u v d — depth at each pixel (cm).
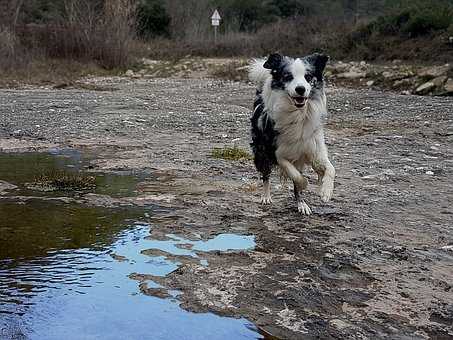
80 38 1213
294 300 181
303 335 160
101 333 159
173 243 231
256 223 259
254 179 341
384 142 464
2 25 1172
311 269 206
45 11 1501
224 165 375
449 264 212
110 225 252
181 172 355
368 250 225
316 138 272
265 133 280
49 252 219
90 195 300
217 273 201
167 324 165
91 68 1177
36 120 551
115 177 342
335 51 1130
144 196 300
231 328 163
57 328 161
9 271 200
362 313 173
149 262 211
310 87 261
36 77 1016
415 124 552
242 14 1867
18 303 175
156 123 546
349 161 390
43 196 298
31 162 379
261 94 288
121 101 720
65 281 192
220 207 282
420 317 171
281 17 1864
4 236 236
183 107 672
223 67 1190
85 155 405
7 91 841
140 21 1603
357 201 294
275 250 225
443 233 247
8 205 281
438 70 830
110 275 198
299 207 276
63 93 825
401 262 214
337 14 1794
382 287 192
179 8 1792
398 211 278
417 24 1045
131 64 1252
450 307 178
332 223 260
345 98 748
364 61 1035
